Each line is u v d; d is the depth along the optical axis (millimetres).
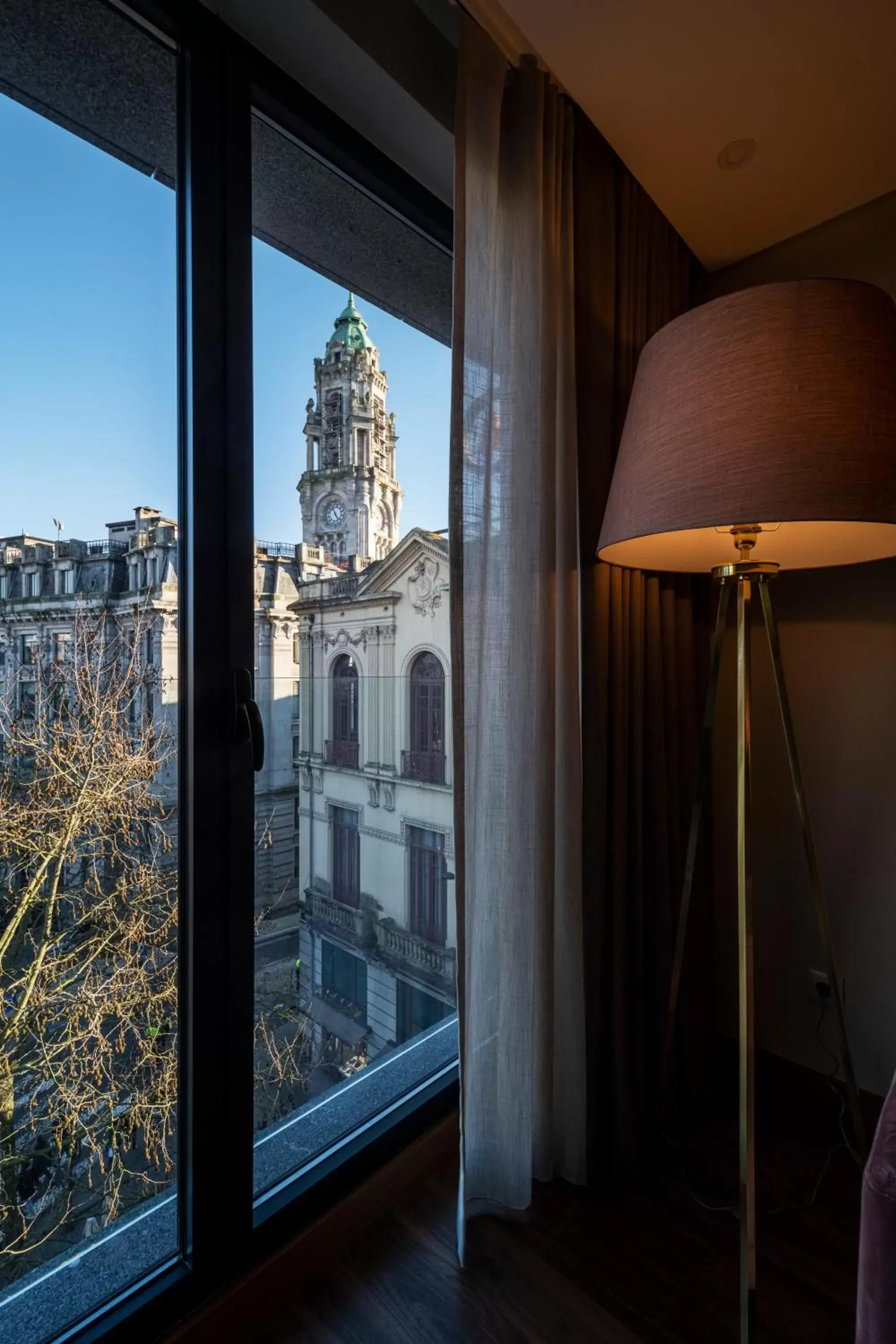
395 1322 1001
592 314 1252
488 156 1055
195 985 952
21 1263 852
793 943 1613
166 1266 968
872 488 802
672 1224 1182
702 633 1705
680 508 881
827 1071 1555
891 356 854
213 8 938
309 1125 1282
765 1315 1009
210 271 943
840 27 1009
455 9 1163
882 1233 647
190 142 918
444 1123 1349
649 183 1386
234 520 984
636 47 1055
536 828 1177
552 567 1186
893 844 1471
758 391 849
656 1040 1390
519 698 1150
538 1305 1026
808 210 1480
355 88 1076
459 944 1049
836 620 1551
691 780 1523
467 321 1053
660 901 1385
